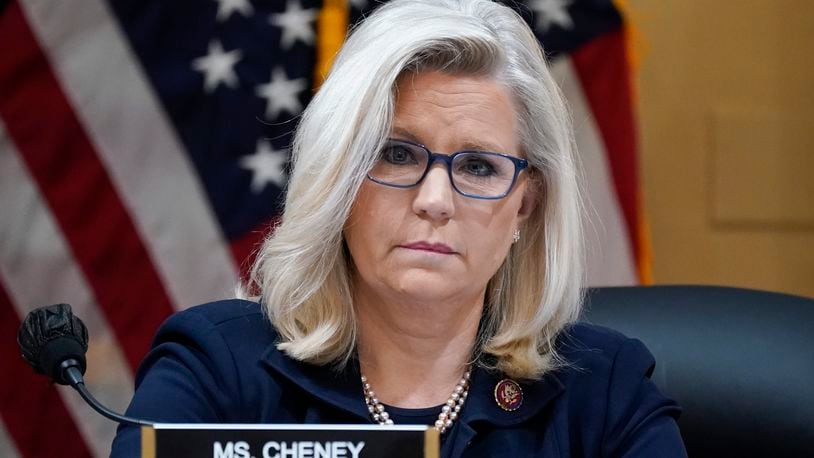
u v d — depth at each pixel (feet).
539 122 13.69
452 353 13.91
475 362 14.24
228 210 27.02
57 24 26.50
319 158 12.99
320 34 27.17
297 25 27.22
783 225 34.99
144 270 26.91
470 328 13.92
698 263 34.58
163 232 26.91
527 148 13.76
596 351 14.83
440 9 13.25
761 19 34.60
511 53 13.29
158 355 14.14
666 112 34.24
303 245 13.43
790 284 35.12
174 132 26.84
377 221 12.68
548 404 14.11
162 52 26.84
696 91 34.40
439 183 12.51
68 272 26.73
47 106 26.50
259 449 9.49
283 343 13.97
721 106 34.45
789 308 16.96
